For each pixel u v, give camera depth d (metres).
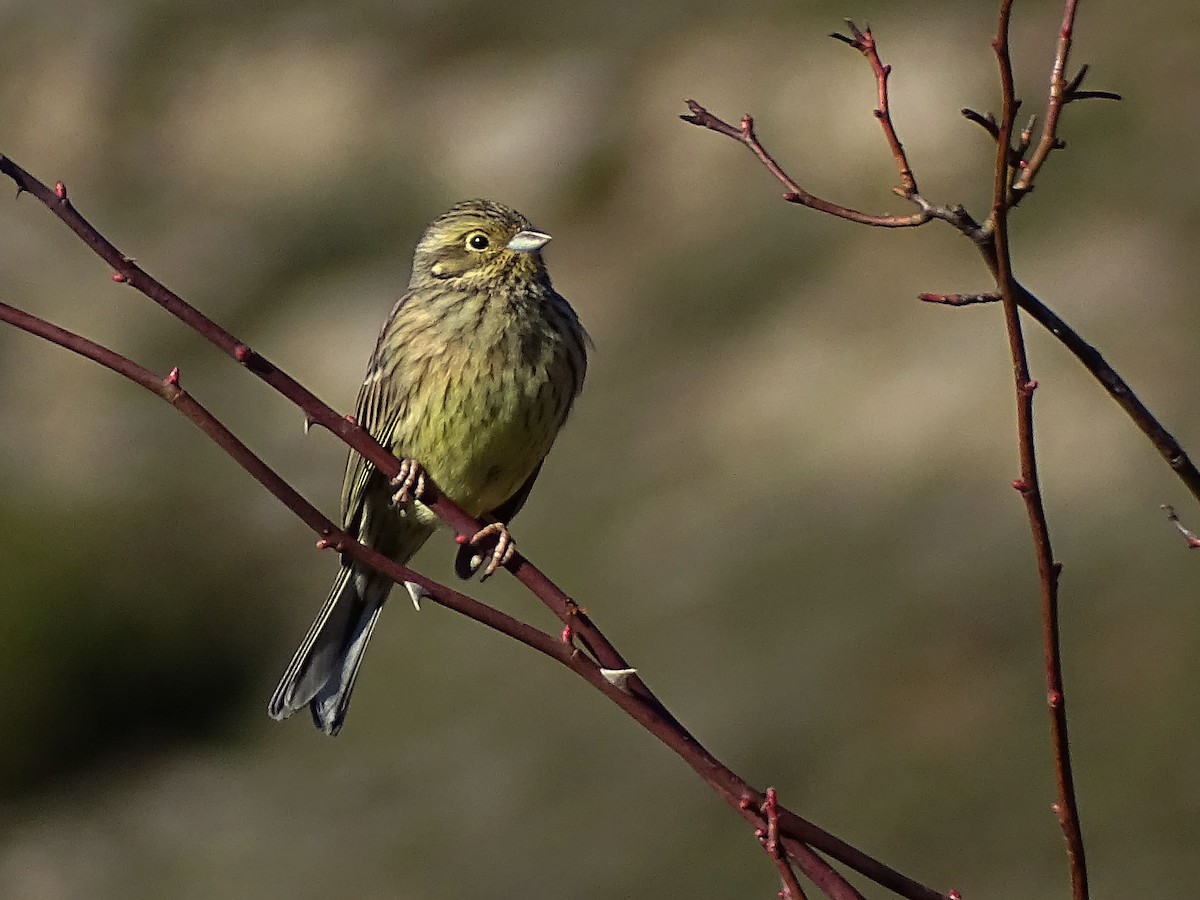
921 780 13.55
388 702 16.89
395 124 24.38
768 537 16.47
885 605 15.15
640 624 16.20
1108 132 18.50
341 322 21.86
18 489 21.03
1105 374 3.92
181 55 26.80
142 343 23.25
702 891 13.46
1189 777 12.58
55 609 18.89
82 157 26.44
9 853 17.52
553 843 14.44
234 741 18.19
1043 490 15.60
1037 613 14.47
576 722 15.59
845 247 19.22
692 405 18.59
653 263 20.67
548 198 22.11
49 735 18.52
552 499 18.31
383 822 15.55
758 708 14.83
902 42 20.19
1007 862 12.62
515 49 24.31
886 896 12.87
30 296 24.36
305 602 19.36
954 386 17.00
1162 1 19.56
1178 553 14.35
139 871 16.47
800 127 20.34
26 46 27.80
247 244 23.95
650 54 22.58
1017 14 19.95
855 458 16.98
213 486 20.69
